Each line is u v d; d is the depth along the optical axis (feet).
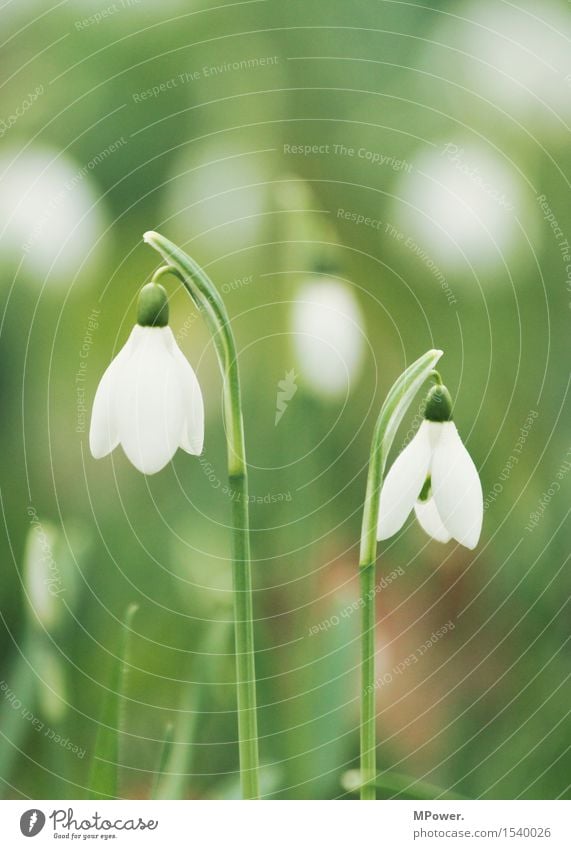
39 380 1.60
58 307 1.60
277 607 1.53
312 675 1.45
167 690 1.50
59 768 1.43
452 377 1.61
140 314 1.31
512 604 1.55
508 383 1.61
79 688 1.47
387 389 1.59
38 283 1.60
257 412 1.58
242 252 1.59
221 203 1.61
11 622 1.49
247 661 1.34
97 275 1.61
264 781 1.43
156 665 1.50
